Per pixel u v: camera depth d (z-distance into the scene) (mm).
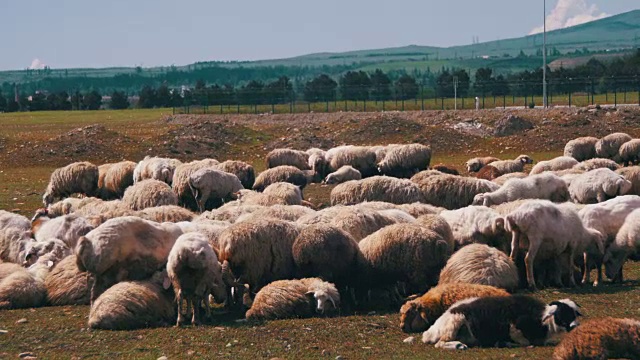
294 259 17703
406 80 117125
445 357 13258
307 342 14414
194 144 55875
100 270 16984
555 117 60438
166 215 22906
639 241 18672
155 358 13695
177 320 15914
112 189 35719
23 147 54312
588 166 35750
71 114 107812
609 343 12000
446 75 117875
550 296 17203
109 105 139125
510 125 59500
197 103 109625
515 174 33312
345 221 19625
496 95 106188
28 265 19781
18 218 21844
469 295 14781
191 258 15633
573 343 12125
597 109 61406
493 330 13969
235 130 61094
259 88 113625
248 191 30391
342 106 93875
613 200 20234
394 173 41125
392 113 71500
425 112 70688
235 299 17359
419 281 17391
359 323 15547
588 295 17219
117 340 14734
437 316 14844
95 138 55344
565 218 18500
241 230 17594
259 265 17641
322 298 16188
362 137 59062
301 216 20875
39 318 16359
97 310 15617
